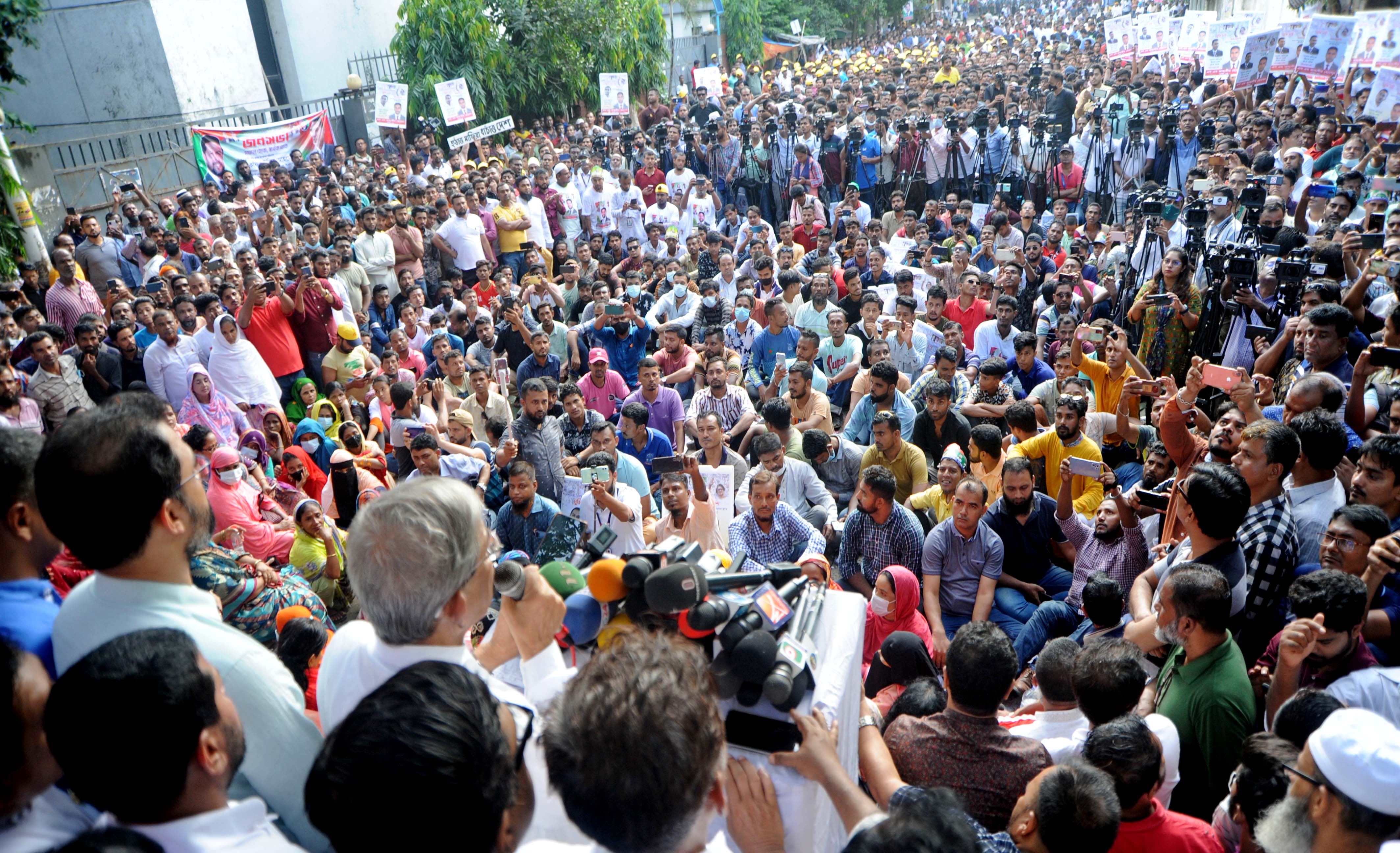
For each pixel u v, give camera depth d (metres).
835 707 1.73
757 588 1.86
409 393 7.21
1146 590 4.00
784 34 35.78
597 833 1.31
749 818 1.60
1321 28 13.73
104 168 13.44
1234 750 2.90
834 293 10.52
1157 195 10.11
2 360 6.34
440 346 8.77
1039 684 3.32
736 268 11.44
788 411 6.68
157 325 7.83
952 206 12.76
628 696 1.31
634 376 9.37
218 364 7.88
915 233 12.01
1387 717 2.78
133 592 1.73
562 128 19.30
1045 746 3.13
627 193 14.57
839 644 1.88
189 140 15.21
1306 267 6.22
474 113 16.42
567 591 1.88
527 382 6.69
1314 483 3.86
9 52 10.26
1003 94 20.08
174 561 1.78
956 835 1.52
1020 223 12.06
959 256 9.96
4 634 1.80
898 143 15.84
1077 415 5.47
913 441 6.67
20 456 1.88
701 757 1.31
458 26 18.48
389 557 1.58
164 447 1.71
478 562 1.69
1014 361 7.72
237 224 11.97
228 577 4.43
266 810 1.63
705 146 16.80
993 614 4.96
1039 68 22.84
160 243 10.89
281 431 7.17
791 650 1.71
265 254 10.62
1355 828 2.05
